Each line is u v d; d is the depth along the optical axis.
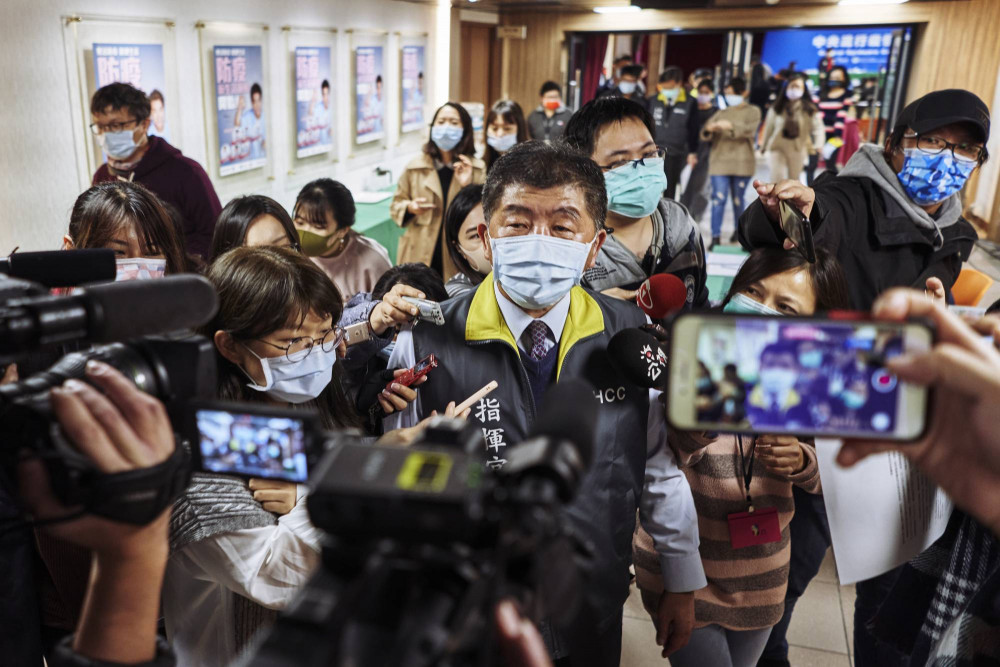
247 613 1.29
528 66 9.95
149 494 0.64
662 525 1.62
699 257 2.70
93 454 0.62
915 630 1.46
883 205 2.52
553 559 0.56
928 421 0.68
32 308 0.62
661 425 1.59
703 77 7.66
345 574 0.55
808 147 7.91
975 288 3.25
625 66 8.21
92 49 4.02
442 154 4.80
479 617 0.48
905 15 7.98
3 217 3.62
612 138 2.40
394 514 0.52
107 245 1.95
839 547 1.39
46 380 0.69
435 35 8.80
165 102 4.62
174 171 3.64
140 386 0.70
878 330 0.69
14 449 0.64
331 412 1.58
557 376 1.44
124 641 0.72
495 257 1.41
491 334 1.44
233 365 1.42
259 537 1.21
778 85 7.99
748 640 1.84
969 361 0.62
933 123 2.38
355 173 7.34
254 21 5.45
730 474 1.67
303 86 6.20
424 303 1.51
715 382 0.71
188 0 4.74
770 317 0.70
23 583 1.27
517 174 1.39
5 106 3.56
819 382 0.70
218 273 1.38
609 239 2.48
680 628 1.67
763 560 1.70
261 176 5.77
